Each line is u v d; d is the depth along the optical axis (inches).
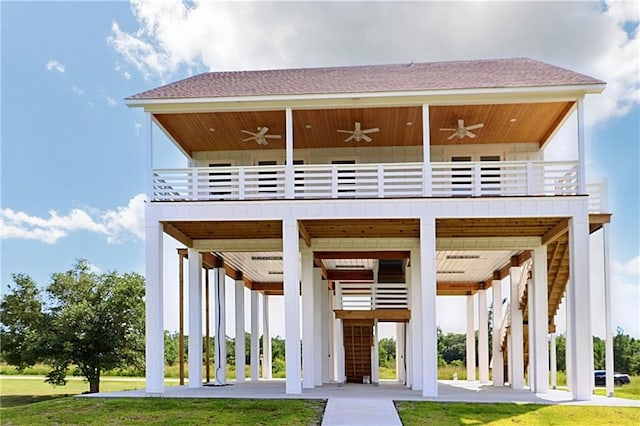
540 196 609.0
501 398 588.4
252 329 1008.9
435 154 788.6
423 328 601.0
